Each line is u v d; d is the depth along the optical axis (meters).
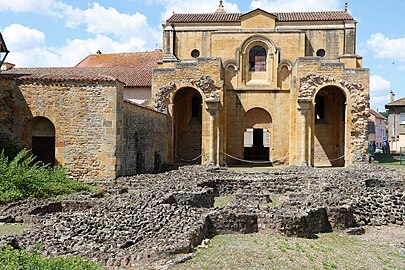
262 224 17.36
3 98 27.25
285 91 46.22
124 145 28.52
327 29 47.56
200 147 48.03
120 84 27.61
